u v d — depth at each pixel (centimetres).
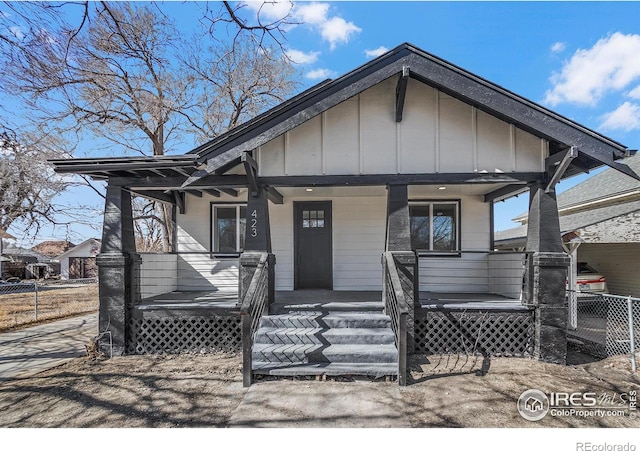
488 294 770
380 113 577
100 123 1359
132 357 554
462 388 426
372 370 452
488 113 561
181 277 843
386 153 571
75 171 537
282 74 1515
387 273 555
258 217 571
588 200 1197
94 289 1872
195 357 553
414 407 377
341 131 577
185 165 520
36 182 1220
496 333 550
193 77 1473
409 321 542
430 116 572
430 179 563
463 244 808
